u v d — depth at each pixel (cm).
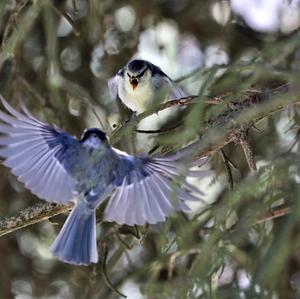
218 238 688
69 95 1173
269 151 1149
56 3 1217
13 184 1290
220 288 1032
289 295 1086
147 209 730
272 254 571
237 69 677
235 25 1296
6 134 700
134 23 1302
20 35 930
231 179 872
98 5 1224
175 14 1339
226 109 779
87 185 741
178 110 1217
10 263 1298
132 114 1124
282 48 677
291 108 938
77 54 1306
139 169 747
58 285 1298
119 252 1164
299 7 1213
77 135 1202
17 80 1166
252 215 691
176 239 983
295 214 579
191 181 1152
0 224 822
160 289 973
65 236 732
